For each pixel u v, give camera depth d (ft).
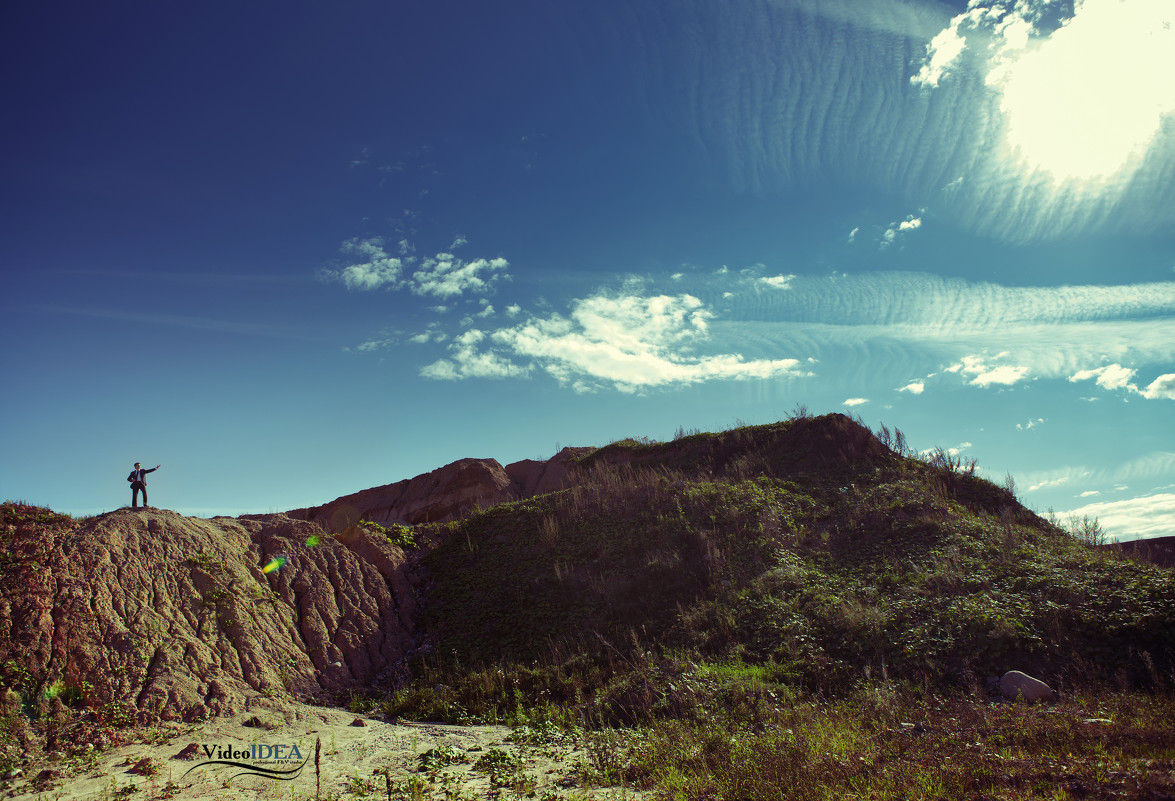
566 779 30.96
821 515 72.74
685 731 35.60
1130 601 47.73
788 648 50.24
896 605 53.31
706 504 76.07
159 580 52.08
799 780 26.43
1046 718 32.65
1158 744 26.32
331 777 32.76
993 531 65.98
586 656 53.98
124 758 35.09
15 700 37.68
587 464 111.45
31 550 47.93
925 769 26.18
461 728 43.73
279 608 58.49
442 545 81.66
